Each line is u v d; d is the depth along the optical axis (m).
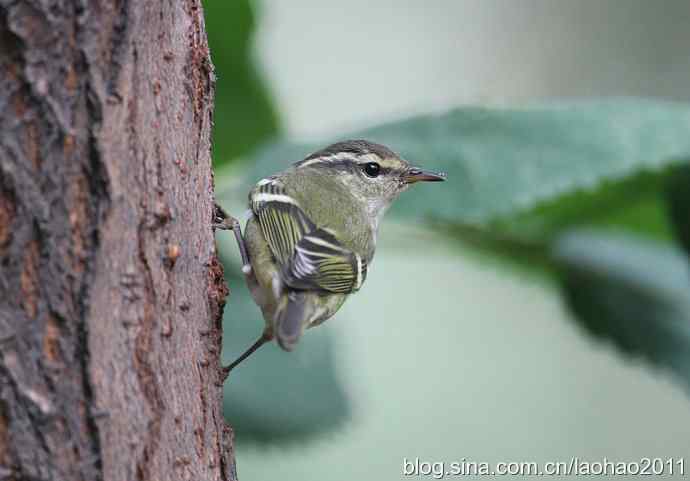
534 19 19.77
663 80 19.09
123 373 6.29
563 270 13.01
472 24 19.72
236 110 13.68
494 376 17.53
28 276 5.97
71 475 6.01
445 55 19.39
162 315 6.61
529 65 19.38
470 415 17.06
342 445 15.91
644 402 17.55
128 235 6.37
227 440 7.30
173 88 6.91
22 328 5.95
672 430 17.45
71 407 6.04
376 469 16.06
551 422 17.42
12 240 5.95
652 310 12.60
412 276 18.06
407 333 17.73
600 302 12.80
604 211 12.73
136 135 6.46
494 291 18.12
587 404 17.59
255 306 12.17
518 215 12.22
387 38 19.39
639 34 19.41
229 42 13.29
